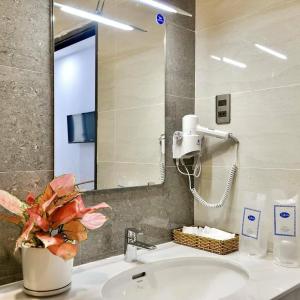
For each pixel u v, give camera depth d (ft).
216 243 4.46
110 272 3.79
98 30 4.30
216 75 5.15
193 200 5.38
